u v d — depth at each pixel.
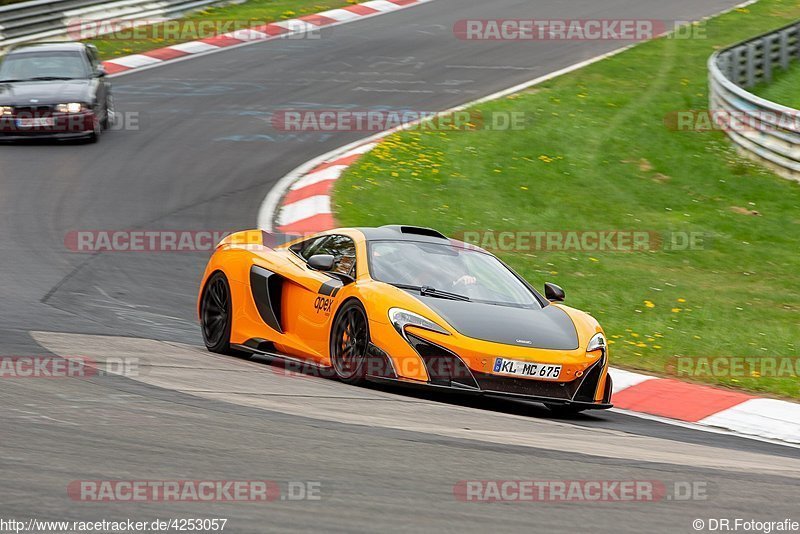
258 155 63.34
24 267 40.97
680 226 57.09
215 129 69.12
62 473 16.73
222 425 20.77
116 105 74.62
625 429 26.97
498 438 22.20
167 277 41.78
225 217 50.91
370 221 51.25
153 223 49.28
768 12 113.12
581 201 60.12
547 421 26.27
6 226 47.06
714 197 62.97
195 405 22.48
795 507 18.53
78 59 67.88
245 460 18.25
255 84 81.88
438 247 30.88
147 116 71.94
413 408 24.84
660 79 87.00
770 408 30.95
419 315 26.75
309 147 65.62
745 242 55.19
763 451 25.86
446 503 16.66
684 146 71.25
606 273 47.94
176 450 18.58
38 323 32.41
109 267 42.19
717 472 21.03
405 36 99.69
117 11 96.31
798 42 95.94
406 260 29.56
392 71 86.94
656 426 28.12
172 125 69.75
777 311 43.94
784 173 66.12
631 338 38.62
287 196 55.09
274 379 27.20
